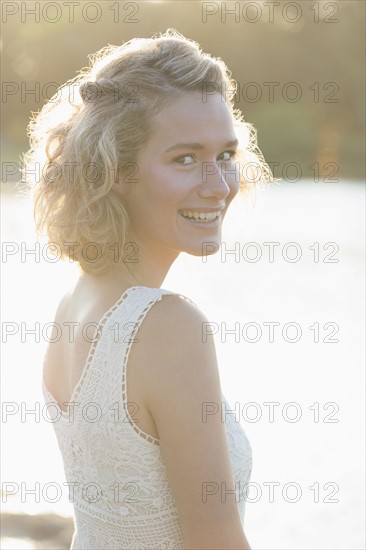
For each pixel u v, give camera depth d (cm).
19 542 692
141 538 291
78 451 297
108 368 280
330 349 1438
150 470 282
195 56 306
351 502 841
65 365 312
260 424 1056
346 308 1834
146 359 274
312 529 781
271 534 781
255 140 399
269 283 2128
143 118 302
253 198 400
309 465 931
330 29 7412
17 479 838
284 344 1469
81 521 308
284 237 2928
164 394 271
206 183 304
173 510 288
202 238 308
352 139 7200
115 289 296
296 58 7338
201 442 268
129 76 304
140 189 306
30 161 348
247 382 1223
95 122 305
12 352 1288
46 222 313
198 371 271
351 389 1193
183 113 301
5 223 2306
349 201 4288
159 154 302
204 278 2200
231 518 268
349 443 989
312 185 5216
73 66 6669
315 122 7281
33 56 6712
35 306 1638
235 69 7225
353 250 2677
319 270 2325
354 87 7375
